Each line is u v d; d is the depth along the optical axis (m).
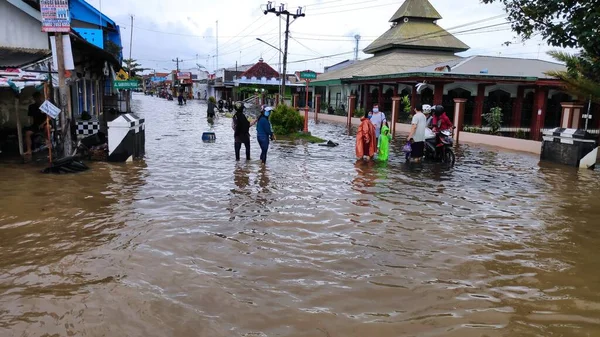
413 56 41.00
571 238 6.64
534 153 17.06
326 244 6.05
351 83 37.50
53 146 12.57
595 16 8.23
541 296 4.68
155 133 20.25
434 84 26.28
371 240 6.29
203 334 3.73
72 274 4.79
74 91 16.22
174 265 5.12
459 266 5.44
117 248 5.58
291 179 10.34
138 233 6.17
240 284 4.71
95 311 4.03
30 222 6.50
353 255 5.69
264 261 5.37
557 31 9.01
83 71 18.16
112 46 27.20
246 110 42.41
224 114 36.91
